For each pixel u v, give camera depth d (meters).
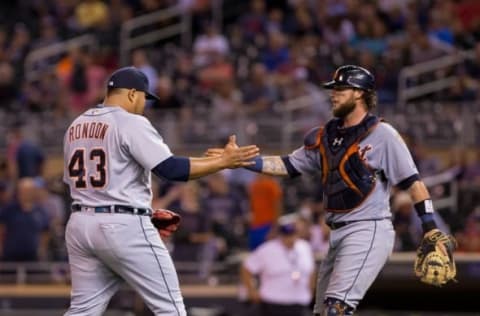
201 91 69.88
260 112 64.75
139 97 27.27
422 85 67.50
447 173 59.91
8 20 84.19
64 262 55.91
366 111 27.62
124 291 49.84
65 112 69.94
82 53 75.31
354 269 26.89
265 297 46.38
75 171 26.72
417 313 44.69
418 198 26.98
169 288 26.59
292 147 63.75
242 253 53.91
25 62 76.81
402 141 27.31
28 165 60.41
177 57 73.19
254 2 77.56
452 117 62.94
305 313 46.62
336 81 27.42
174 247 54.59
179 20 78.94
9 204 55.31
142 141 26.23
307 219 49.12
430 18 72.44
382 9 73.81
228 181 61.00
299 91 66.44
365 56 67.81
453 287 42.91
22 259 54.91
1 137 68.94
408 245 50.88
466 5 72.81
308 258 46.56
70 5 82.75
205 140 65.06
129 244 26.23
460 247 50.66
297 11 74.81
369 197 27.12
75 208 26.77
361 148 27.20
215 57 71.62
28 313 52.59
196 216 55.06
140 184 26.69
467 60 67.88
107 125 26.50
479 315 44.50
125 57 75.81
